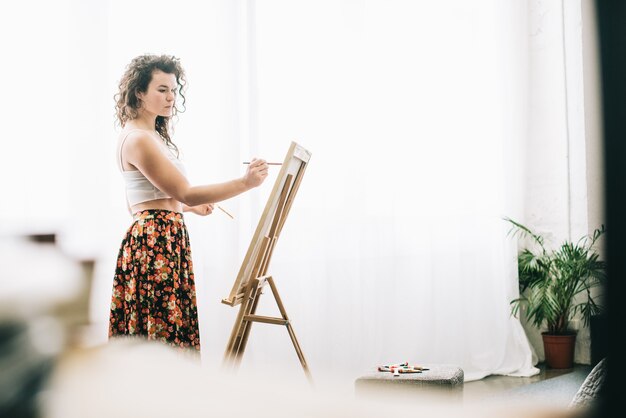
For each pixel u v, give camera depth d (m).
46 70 2.64
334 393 0.32
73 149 2.70
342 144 3.65
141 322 2.28
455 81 4.21
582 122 4.43
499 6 4.46
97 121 2.78
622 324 0.31
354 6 3.74
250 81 3.33
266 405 0.30
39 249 0.30
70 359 0.29
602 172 0.33
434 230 4.08
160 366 0.32
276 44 3.45
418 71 4.03
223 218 3.22
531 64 4.64
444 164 4.13
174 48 3.08
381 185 3.82
